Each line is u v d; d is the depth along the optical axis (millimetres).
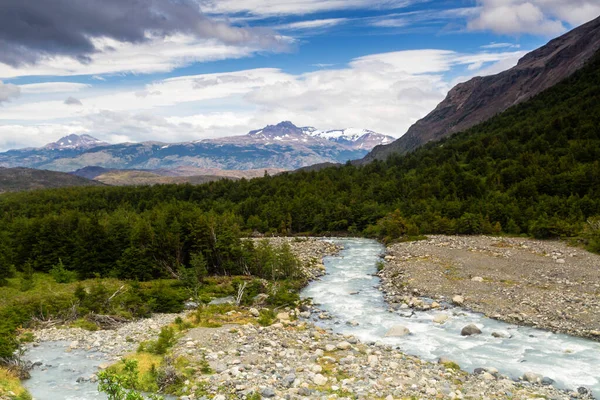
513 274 50938
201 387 22719
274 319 38125
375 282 55156
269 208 119875
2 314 37156
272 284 50812
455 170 125500
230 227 64875
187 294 48281
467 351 30234
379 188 127500
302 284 53312
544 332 34156
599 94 156500
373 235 100375
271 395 21391
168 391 22859
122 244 62531
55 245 64062
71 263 61750
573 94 178500
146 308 41938
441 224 90188
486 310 40125
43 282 55719
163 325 37250
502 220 89875
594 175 92562
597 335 32469
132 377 18125
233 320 37312
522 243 71250
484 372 25766
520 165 111500
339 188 139625
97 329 36594
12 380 24672
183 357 27094
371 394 21734
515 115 188875
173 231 62562
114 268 59906
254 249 63500
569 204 85688
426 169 136250
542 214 83875
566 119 135125
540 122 150125
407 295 47094
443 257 62469
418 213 102625
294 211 114625
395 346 31516
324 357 27469
